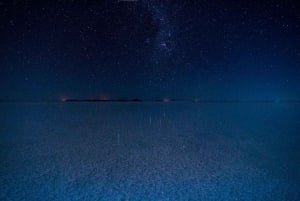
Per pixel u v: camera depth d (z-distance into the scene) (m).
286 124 5.77
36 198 2.32
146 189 2.53
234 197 2.37
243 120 6.24
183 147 3.99
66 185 2.59
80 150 3.78
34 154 3.58
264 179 2.77
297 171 3.01
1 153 3.61
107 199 2.31
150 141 4.32
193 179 2.77
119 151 3.75
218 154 3.65
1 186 2.56
